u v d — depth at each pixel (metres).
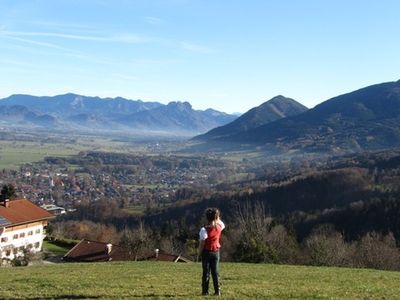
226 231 86.62
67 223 144.38
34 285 23.47
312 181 149.38
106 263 41.75
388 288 22.61
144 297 18.81
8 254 78.31
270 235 69.06
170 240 96.44
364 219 106.25
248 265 37.72
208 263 18.06
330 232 94.06
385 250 65.62
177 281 24.39
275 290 20.75
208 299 17.78
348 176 146.38
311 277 27.34
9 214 82.00
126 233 99.56
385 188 131.88
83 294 19.91
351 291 21.05
